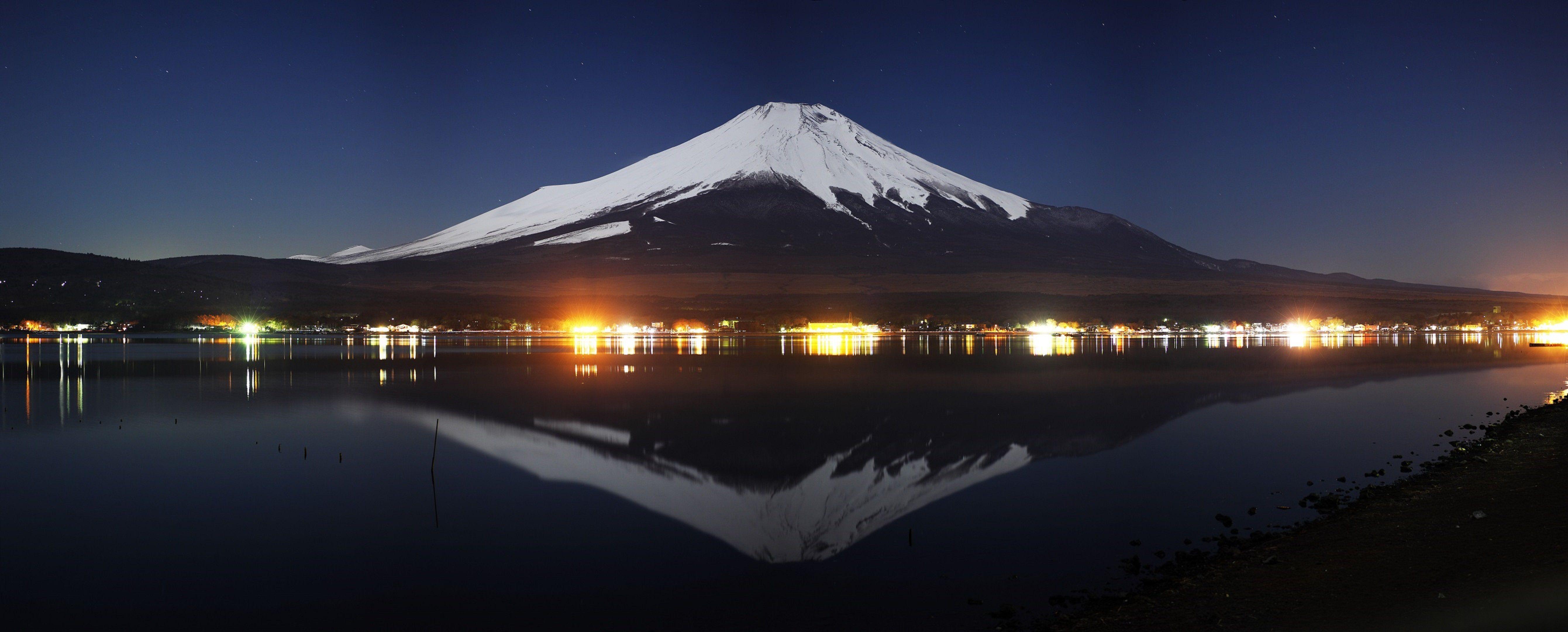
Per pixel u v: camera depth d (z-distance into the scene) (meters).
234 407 40.34
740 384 51.59
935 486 22.97
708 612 14.22
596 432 32.28
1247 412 36.81
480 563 16.80
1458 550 13.48
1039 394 45.34
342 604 14.73
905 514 19.97
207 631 13.66
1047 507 20.20
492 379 55.22
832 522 19.42
